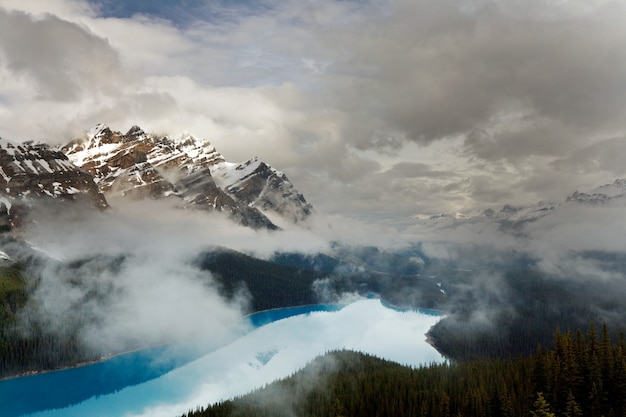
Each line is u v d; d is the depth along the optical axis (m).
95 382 179.50
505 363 150.12
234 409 133.75
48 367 186.88
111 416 146.88
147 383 179.88
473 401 112.50
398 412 124.12
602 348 106.31
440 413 112.75
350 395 136.12
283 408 133.00
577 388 99.19
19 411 150.25
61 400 160.12
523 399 110.81
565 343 113.75
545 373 106.00
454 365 155.25
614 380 99.06
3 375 174.00
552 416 90.06
